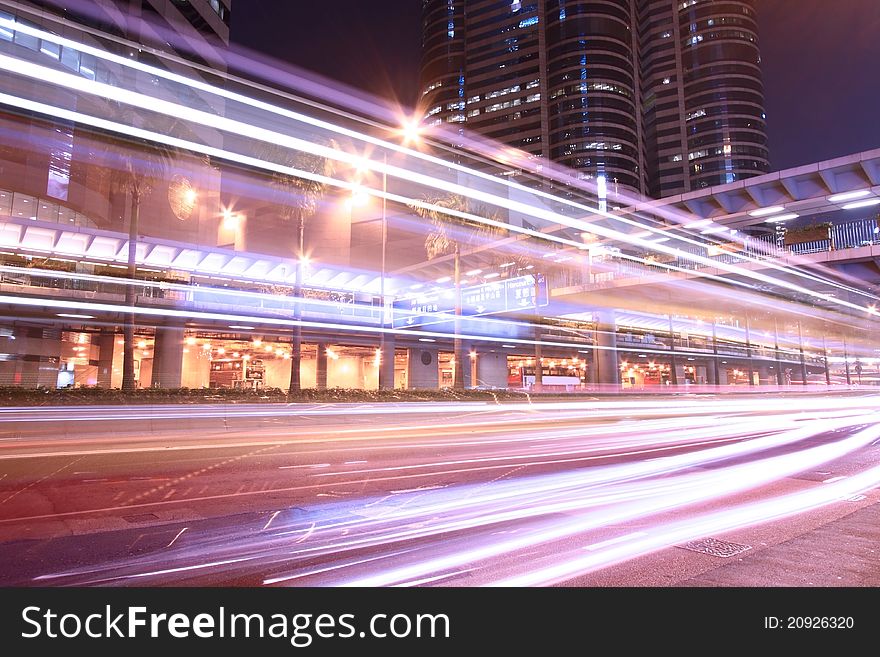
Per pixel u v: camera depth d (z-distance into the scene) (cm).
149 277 4138
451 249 4156
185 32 5091
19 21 3831
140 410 2416
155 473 1110
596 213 4294
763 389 6725
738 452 1484
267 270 4650
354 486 966
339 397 3219
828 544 607
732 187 3494
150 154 3247
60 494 893
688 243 3844
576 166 12256
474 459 1334
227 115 5509
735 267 3338
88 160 4347
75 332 4169
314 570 523
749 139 13312
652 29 14638
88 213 4472
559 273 4462
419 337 5138
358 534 649
